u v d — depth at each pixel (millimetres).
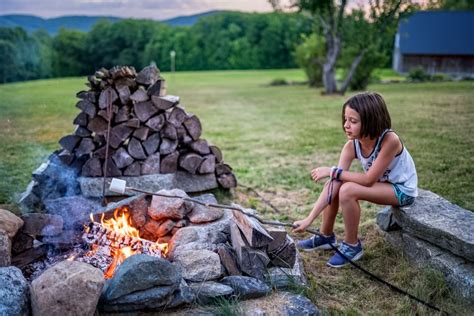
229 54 48688
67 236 3002
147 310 2406
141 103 4129
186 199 3092
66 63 40594
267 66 48281
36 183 4172
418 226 2963
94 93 4078
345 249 3127
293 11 17469
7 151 6777
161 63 47906
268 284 2719
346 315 2568
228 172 4590
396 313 2617
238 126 9609
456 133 7527
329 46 17844
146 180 4199
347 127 2918
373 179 2936
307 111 12062
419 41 29156
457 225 2861
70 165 4262
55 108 12750
